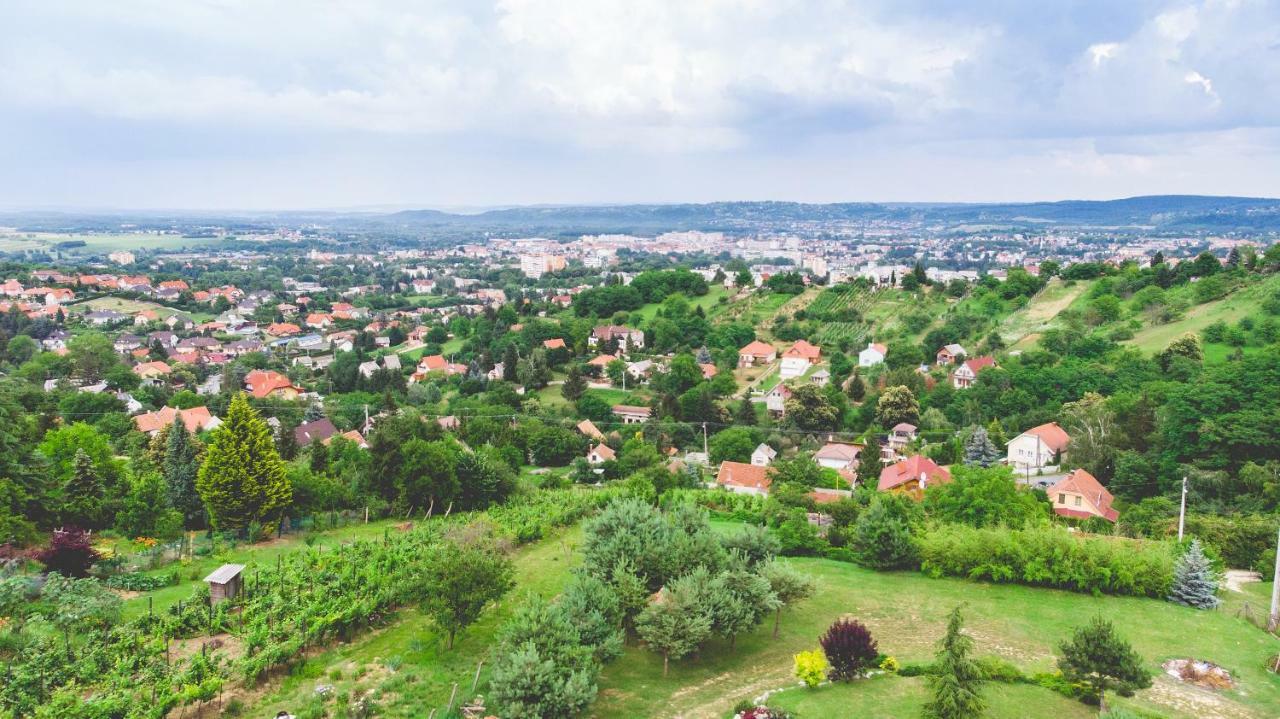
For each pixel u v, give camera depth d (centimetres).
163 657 3125
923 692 2903
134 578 3994
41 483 4853
